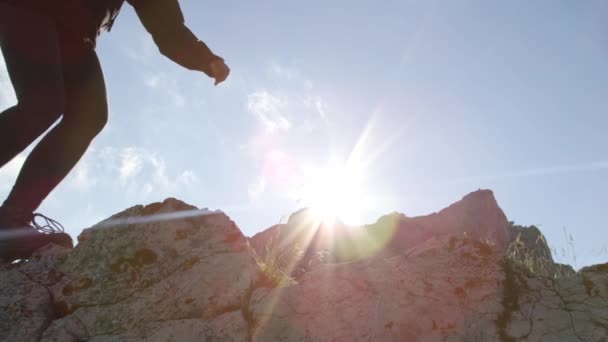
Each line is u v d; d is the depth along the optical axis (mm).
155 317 1873
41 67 2057
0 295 1915
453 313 1812
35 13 2082
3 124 2010
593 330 1746
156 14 2473
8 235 2084
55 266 2014
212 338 1816
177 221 2082
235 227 2104
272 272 2010
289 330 1813
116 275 1977
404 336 1783
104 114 2279
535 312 1803
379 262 1949
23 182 2150
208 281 1938
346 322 1813
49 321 1891
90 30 2205
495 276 1877
